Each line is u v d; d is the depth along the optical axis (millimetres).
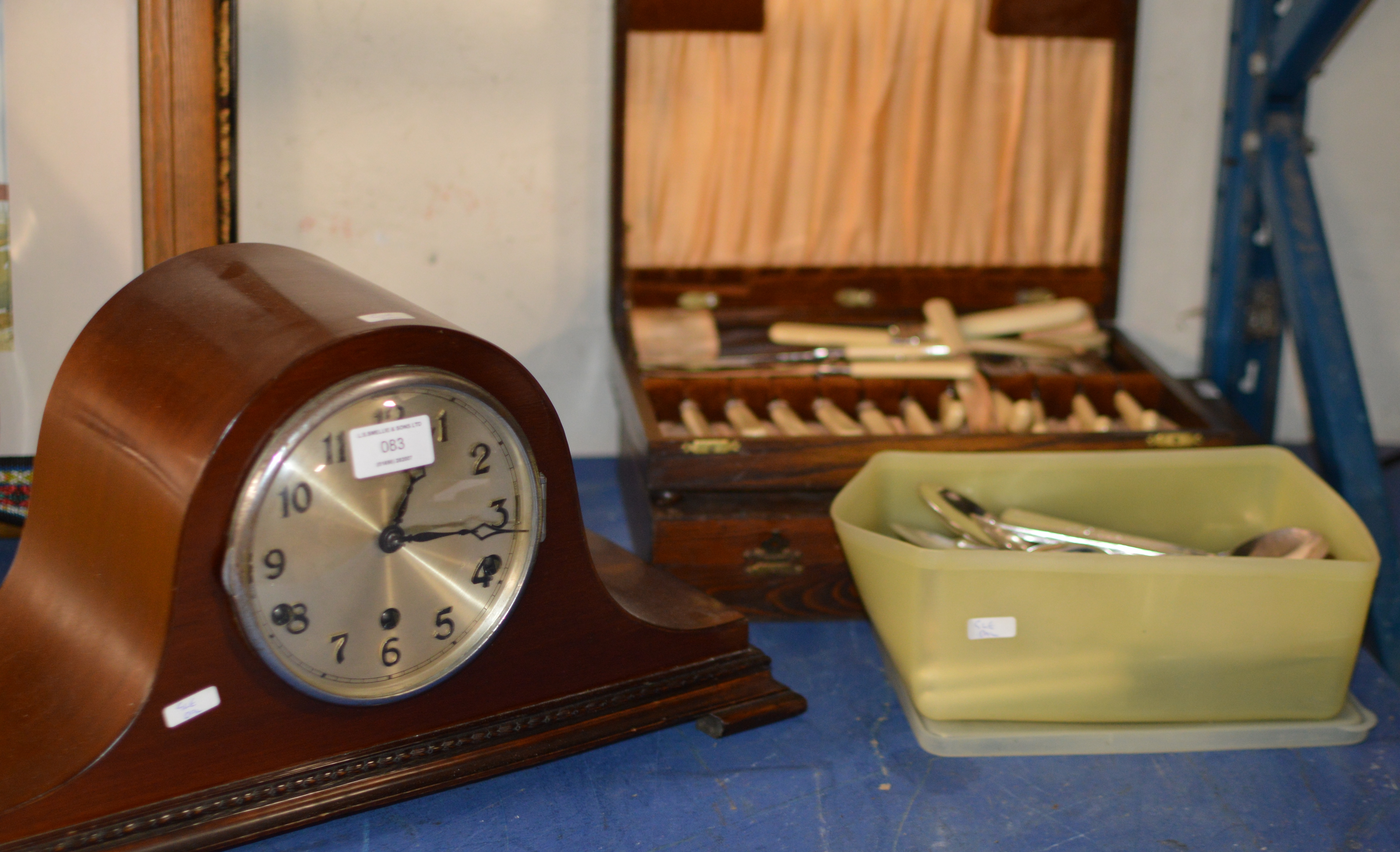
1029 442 1428
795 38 1674
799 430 1520
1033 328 1798
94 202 1468
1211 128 1918
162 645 878
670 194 1741
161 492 879
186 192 1463
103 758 877
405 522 943
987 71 1725
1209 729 1177
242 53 1655
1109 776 1136
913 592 1129
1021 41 1716
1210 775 1140
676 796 1089
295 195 1736
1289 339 2033
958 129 1751
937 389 1672
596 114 1787
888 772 1136
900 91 1720
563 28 1736
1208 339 1969
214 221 1476
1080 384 1687
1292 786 1123
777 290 1799
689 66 1676
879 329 1799
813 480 1404
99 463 963
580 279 1871
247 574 872
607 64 1763
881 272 1811
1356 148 1922
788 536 1393
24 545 1084
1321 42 1644
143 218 1466
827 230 1791
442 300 1842
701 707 1170
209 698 910
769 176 1745
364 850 999
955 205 1798
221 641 902
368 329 888
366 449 900
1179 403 1623
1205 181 1946
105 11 1431
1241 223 1851
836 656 1372
